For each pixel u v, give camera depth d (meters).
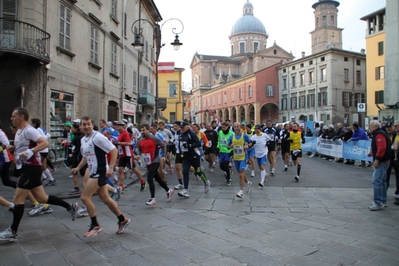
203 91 82.44
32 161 4.96
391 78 28.06
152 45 30.44
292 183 10.11
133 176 11.12
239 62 79.62
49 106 12.20
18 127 5.20
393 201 7.64
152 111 31.78
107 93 17.97
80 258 4.20
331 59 45.81
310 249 4.57
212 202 7.53
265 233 5.28
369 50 38.69
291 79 54.56
